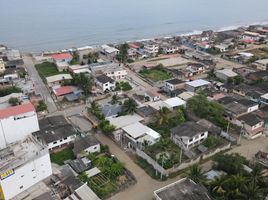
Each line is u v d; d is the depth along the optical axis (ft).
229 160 199.82
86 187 185.98
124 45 483.92
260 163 214.28
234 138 244.01
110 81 351.46
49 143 231.71
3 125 231.09
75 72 392.27
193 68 413.18
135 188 196.44
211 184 177.06
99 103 320.50
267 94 311.47
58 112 303.89
